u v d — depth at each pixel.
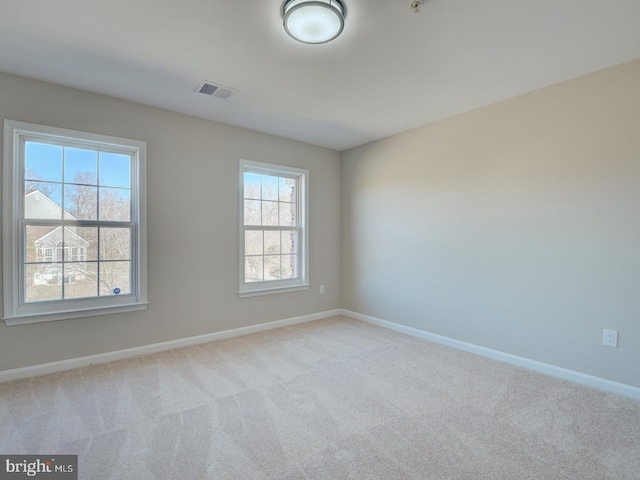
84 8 1.76
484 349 3.11
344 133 3.92
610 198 2.39
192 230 3.37
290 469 1.59
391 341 3.52
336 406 2.18
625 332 2.34
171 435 1.86
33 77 2.55
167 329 3.22
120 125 2.94
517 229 2.88
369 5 1.73
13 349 2.53
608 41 2.07
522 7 1.76
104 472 1.56
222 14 1.82
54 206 2.71
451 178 3.37
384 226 4.09
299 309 4.26
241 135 3.70
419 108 3.15
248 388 2.43
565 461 1.65
